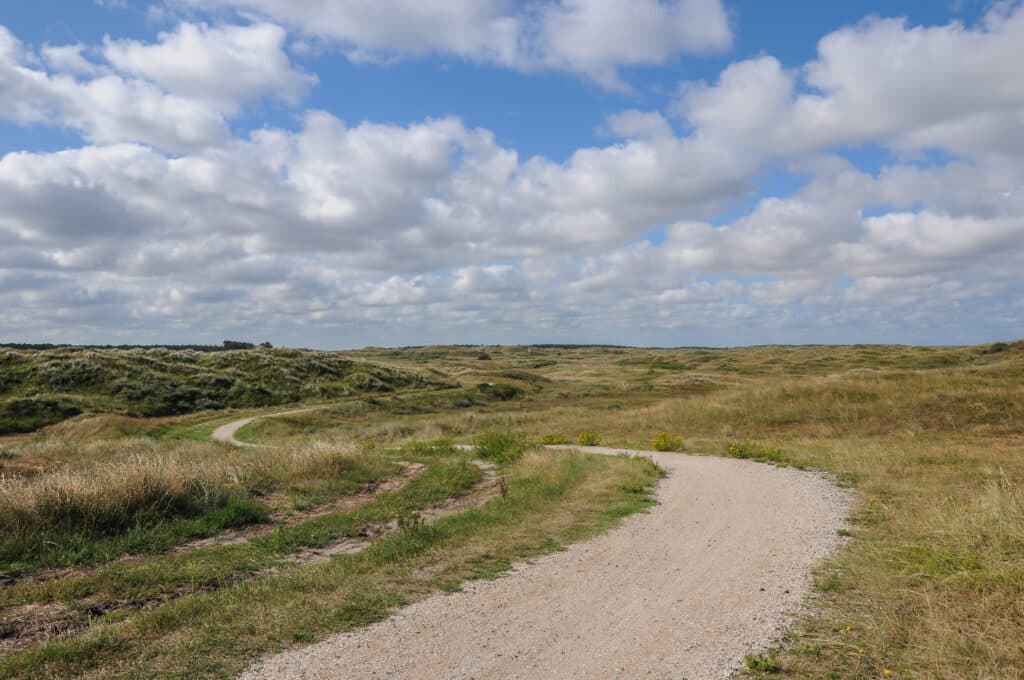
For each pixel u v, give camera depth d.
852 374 31.39
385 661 4.51
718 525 9.04
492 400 55.66
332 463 14.55
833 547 7.50
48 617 5.68
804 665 4.25
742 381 64.69
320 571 6.87
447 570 6.85
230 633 5.02
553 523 9.14
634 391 60.47
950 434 20.19
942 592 5.45
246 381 54.25
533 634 5.02
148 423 36.34
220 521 9.65
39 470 14.10
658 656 4.54
